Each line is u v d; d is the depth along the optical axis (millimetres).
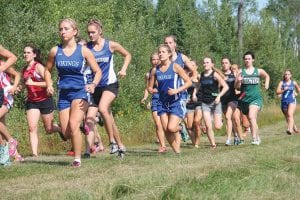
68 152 12875
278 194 6750
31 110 10961
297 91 19359
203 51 44781
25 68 10883
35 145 11078
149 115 21312
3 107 9758
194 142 15453
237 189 6723
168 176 7445
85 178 7465
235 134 15602
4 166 8922
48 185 6938
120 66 22203
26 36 19047
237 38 50438
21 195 6285
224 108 15547
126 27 26984
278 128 24438
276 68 51656
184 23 48812
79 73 8781
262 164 9055
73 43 8766
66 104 8930
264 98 39000
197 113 14773
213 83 14102
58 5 30750
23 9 21766
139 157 10219
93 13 33844
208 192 6449
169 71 10438
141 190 6512
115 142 10766
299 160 9734
